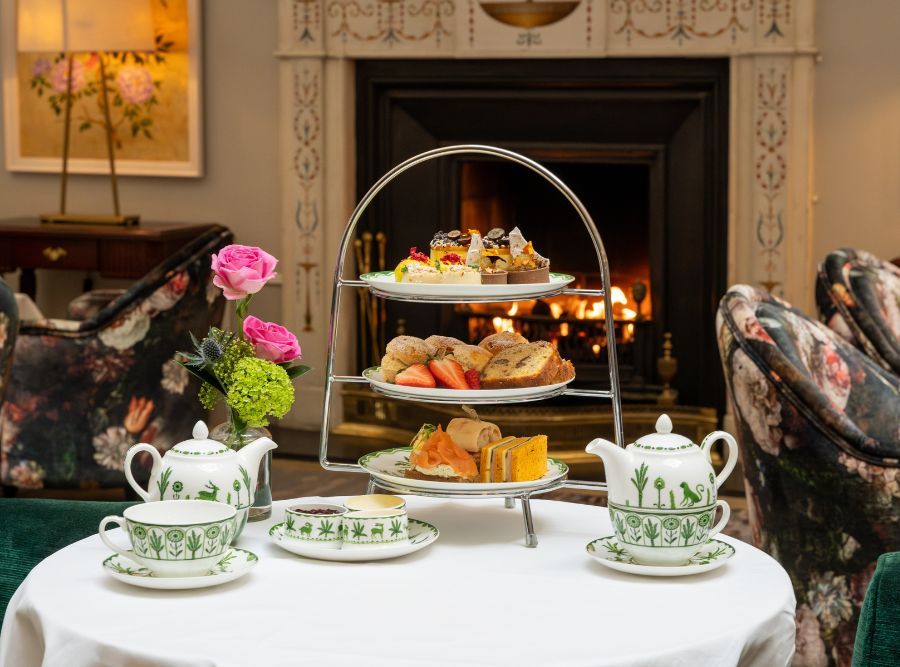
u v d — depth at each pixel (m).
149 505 1.59
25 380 3.73
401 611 1.49
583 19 4.90
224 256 1.89
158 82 5.50
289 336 1.91
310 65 5.23
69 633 1.41
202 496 1.68
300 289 5.36
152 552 1.54
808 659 2.39
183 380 3.94
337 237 5.29
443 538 1.81
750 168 4.82
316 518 1.71
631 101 5.03
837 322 3.29
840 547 2.33
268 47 5.38
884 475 2.28
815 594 2.37
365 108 5.33
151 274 3.79
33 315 4.12
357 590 1.56
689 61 4.91
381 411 5.26
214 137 5.50
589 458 4.90
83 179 5.70
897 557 1.62
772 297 2.66
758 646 1.49
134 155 5.57
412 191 5.34
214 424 4.38
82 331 3.73
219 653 1.34
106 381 3.77
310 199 5.30
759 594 1.56
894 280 3.46
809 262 4.83
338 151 5.25
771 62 4.75
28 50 5.29
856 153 4.78
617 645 1.38
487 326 5.34
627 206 5.21
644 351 5.12
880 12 4.71
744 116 4.81
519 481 1.78
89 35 5.20
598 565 1.68
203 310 4.04
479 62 5.12
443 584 1.59
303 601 1.52
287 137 5.30
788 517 2.37
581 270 5.29
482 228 5.34
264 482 1.91
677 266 5.07
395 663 1.32
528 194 5.29
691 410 4.96
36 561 1.89
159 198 5.61
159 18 5.45
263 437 1.87
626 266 5.23
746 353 2.35
